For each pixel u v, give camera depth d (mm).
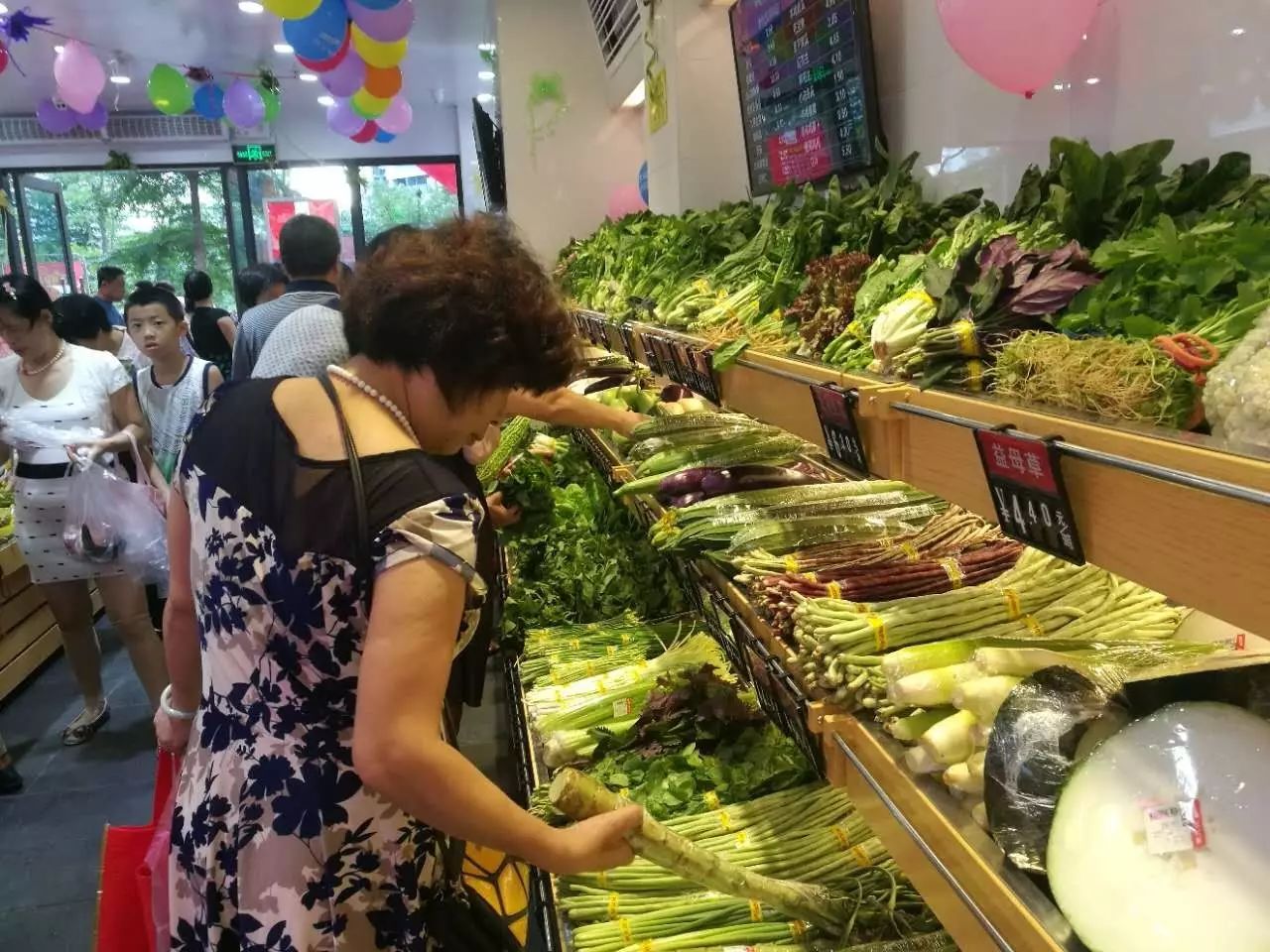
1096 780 947
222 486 1239
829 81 3008
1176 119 1698
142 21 7102
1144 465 784
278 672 1241
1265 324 884
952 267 1468
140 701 4410
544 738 2295
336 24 5641
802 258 2420
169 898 1428
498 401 1281
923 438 1166
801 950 1596
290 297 3691
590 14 6781
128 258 11070
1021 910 925
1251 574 690
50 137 10328
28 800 3576
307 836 1251
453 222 1256
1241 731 907
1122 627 1389
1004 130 2240
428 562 1129
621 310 3502
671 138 4445
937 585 1521
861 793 1321
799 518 1843
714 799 1930
